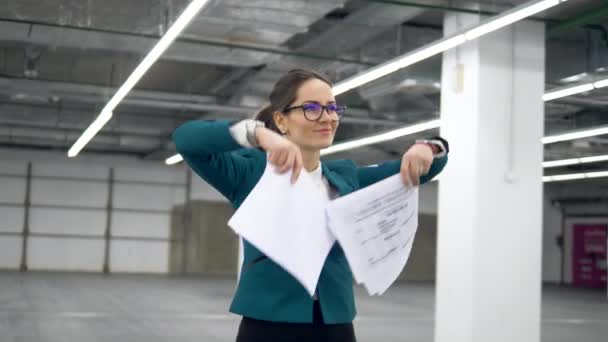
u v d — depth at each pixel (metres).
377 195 1.66
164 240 24.03
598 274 25.91
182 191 24.25
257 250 1.69
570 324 13.47
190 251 24.16
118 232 23.66
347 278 1.73
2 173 22.66
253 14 8.25
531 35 8.15
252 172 1.77
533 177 8.06
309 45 9.66
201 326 11.46
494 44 7.98
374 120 14.47
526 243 8.00
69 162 23.25
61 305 13.79
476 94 7.91
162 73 13.67
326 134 1.73
